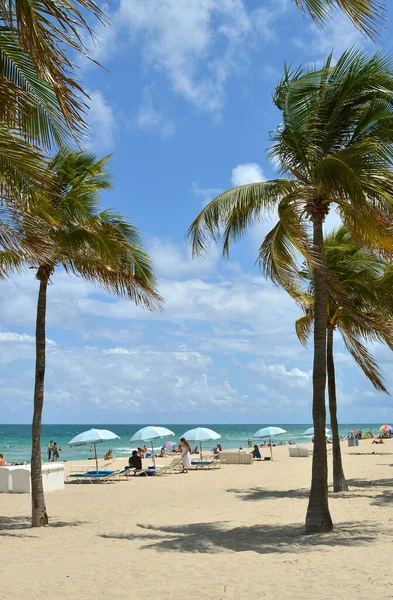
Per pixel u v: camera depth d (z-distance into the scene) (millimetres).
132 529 11398
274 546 8961
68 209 11242
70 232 11445
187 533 10742
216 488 19312
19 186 5562
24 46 4219
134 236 12539
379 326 12055
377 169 8680
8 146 5258
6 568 7965
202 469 27609
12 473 18781
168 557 8492
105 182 12375
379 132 9758
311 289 16453
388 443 48719
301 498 15789
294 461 31656
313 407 10008
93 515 13625
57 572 7641
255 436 34844
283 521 11695
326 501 9898
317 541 9023
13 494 18250
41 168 5469
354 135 9930
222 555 8492
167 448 48688
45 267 11969
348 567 7121
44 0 3951
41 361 12023
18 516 13680
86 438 24828
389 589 5992
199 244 11156
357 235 9719
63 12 3936
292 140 9891
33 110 5281
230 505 14828
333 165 8891
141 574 7379
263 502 15180
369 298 14789
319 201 10172
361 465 26203
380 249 9328
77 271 12508
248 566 7582
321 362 9898
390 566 7051
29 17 4051
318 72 9648
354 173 8602
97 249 11461
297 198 9789
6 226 5684
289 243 11156
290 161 10219
